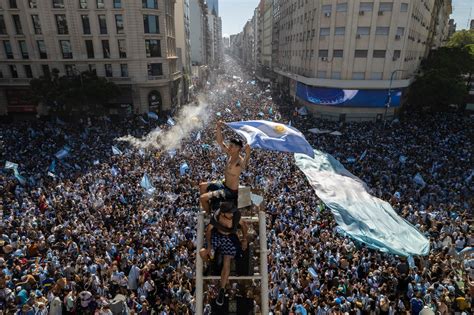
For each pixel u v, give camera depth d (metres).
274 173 27.45
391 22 47.75
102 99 46.78
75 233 18.31
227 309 4.78
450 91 50.75
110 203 22.22
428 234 19.25
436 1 72.81
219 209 4.64
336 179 18.02
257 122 6.59
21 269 15.37
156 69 55.75
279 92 87.12
